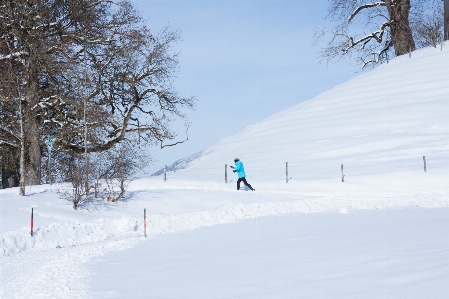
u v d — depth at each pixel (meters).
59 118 34.44
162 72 37.88
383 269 7.96
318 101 60.97
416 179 29.27
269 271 8.95
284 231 15.84
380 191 27.91
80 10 34.25
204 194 26.62
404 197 25.55
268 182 30.92
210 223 20.14
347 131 44.41
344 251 10.38
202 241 14.97
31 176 33.38
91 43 35.06
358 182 29.72
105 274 10.11
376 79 61.66
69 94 33.78
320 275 8.09
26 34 32.56
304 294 6.85
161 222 20.42
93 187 24.55
